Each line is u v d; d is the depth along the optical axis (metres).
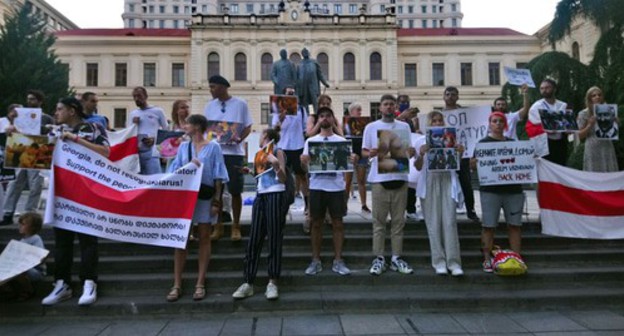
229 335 4.02
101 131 5.03
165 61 42.59
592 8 11.11
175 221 4.68
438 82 43.41
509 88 14.53
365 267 5.36
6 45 22.91
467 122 6.28
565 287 5.01
